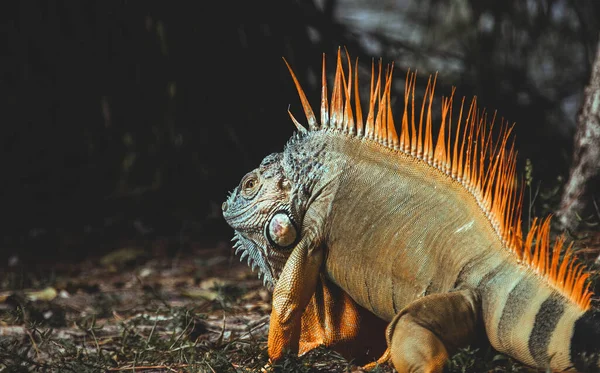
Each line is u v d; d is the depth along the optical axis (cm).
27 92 1216
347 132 487
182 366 558
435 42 1572
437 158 452
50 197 1236
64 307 808
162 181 1191
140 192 1190
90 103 1210
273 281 515
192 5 1155
